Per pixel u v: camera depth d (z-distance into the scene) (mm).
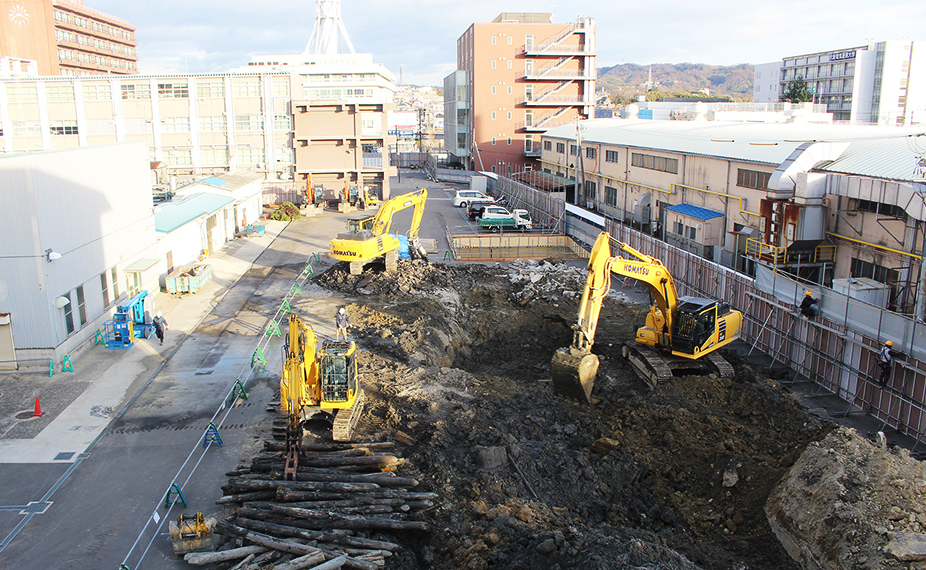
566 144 70188
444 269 39688
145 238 33625
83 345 26562
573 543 13586
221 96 64438
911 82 124125
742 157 38844
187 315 31562
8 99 65125
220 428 20375
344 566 13609
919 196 26203
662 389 22297
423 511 15336
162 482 17391
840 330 22906
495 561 13672
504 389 23250
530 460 17500
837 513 13812
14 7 110938
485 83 88625
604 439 18750
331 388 18000
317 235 52406
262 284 37531
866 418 21125
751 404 21438
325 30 136000
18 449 19062
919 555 12430
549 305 34219
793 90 124625
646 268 23000
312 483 16031
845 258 32562
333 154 64938
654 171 50719
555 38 87500
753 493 16719
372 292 35000
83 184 26828
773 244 34156
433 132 196500
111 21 135750
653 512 16719
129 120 65312
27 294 23922
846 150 33406
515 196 65438
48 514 16031
